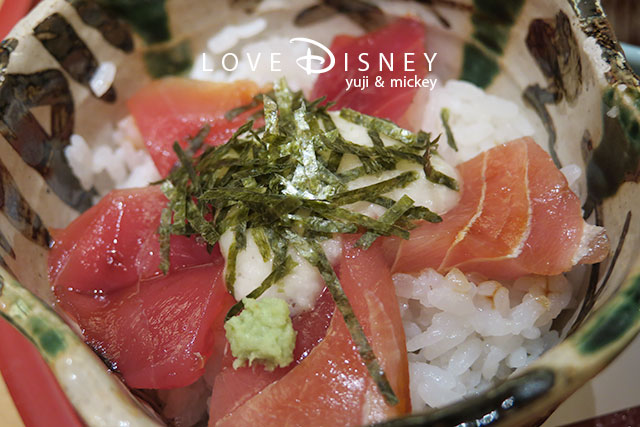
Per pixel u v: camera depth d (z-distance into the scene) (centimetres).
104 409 15
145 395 19
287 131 20
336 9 25
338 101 24
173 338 18
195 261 20
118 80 24
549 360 14
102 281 20
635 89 17
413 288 19
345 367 16
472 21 23
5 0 26
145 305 19
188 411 20
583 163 20
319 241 18
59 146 22
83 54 23
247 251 18
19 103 21
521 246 18
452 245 18
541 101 22
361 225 18
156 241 20
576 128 20
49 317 15
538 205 19
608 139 18
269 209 18
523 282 20
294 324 18
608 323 14
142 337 18
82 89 23
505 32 23
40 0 25
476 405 13
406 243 18
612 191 18
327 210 18
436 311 20
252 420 16
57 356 15
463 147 23
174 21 24
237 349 17
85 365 15
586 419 20
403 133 20
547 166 19
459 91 24
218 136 23
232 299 19
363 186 19
